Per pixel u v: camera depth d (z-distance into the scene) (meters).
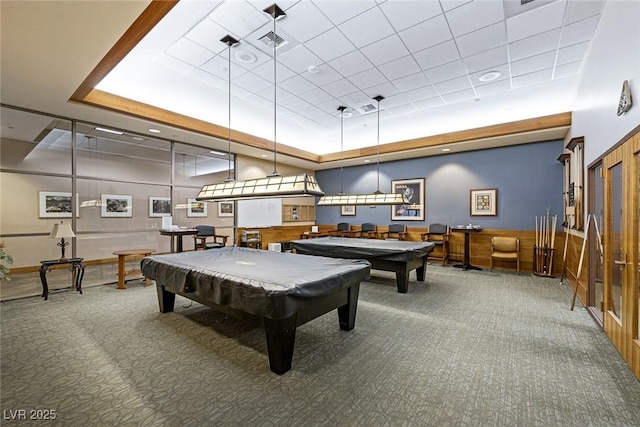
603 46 3.27
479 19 3.36
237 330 3.18
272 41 3.74
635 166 2.40
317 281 2.46
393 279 5.54
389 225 8.13
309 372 2.35
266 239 8.30
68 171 4.88
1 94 3.90
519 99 5.47
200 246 6.40
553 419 1.82
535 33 3.62
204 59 4.18
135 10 2.35
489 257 6.74
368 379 2.26
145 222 5.86
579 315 3.63
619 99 2.77
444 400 2.00
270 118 6.67
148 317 3.54
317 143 8.48
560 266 5.98
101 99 4.25
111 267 5.42
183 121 5.23
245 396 2.04
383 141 7.46
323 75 4.69
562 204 5.97
